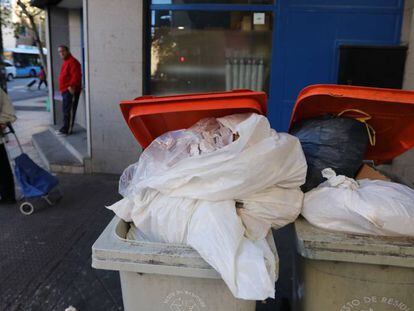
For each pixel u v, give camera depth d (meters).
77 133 8.20
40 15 14.45
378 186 1.91
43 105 15.58
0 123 4.71
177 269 1.71
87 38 5.76
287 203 1.91
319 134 2.22
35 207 4.87
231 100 1.97
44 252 3.78
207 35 5.79
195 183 1.85
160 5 5.75
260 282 1.58
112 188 5.55
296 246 1.84
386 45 5.18
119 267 1.74
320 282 1.87
